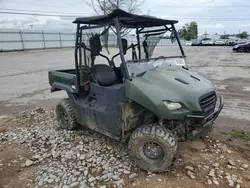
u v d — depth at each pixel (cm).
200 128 284
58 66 1427
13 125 468
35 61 1714
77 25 354
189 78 311
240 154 322
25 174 294
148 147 282
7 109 588
